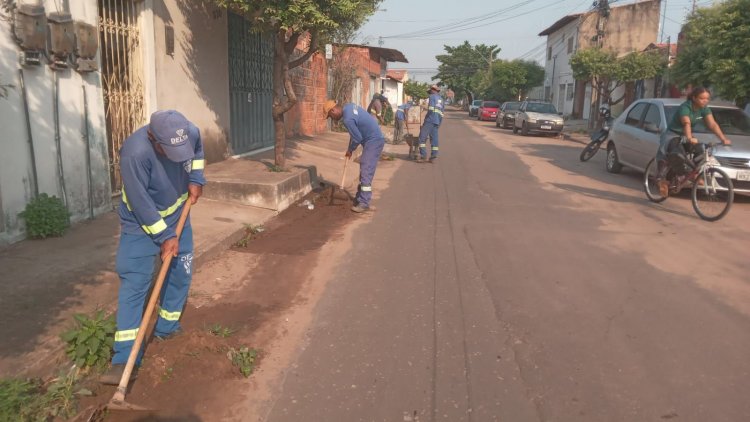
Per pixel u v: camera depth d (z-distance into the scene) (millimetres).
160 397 3250
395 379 3527
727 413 3180
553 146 19078
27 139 5320
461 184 10609
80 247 5270
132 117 7395
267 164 9750
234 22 10461
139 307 3402
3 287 4285
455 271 5508
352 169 12031
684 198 9320
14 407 2998
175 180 3471
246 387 3408
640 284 5164
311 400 3289
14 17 5055
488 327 4262
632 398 3326
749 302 4762
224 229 6391
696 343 4012
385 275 5387
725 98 11766
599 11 31078
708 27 11336
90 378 3377
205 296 4781
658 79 26766
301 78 16078
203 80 9164
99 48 6332
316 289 5012
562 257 5965
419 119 32562
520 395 3361
